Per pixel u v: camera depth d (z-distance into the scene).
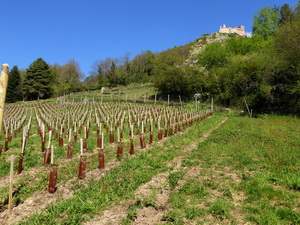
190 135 31.83
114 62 152.00
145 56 152.75
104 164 18.62
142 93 105.44
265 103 61.34
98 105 67.75
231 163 19.44
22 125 39.81
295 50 59.47
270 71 61.41
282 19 113.06
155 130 35.22
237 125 40.47
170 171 17.83
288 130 35.56
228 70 72.88
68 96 99.50
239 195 13.94
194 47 176.00
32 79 118.88
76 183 15.66
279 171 17.42
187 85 89.31
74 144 26.22
